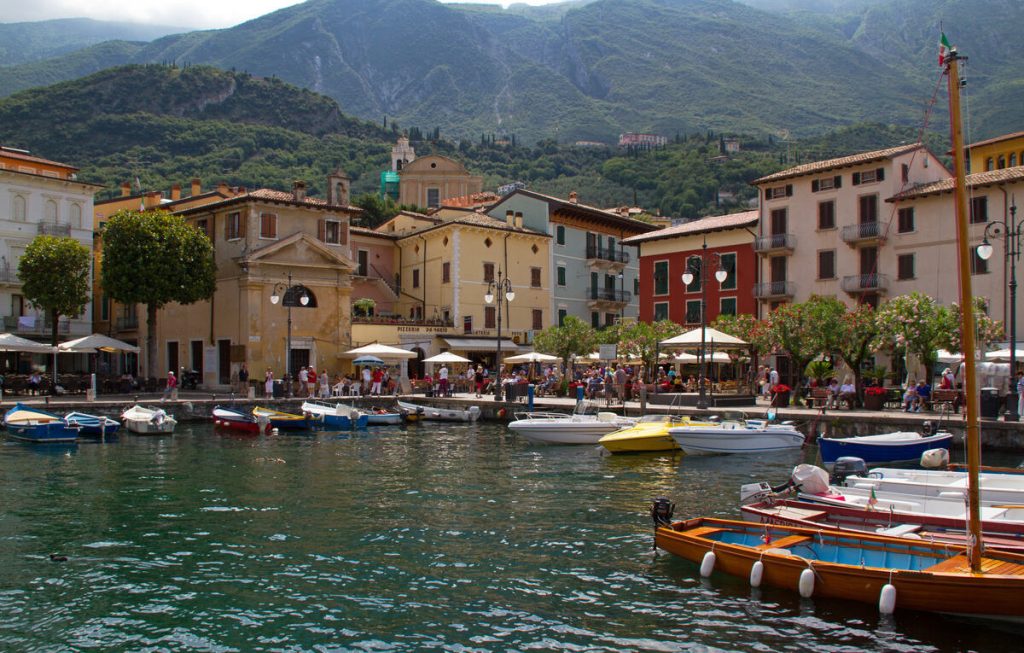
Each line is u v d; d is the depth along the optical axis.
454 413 45.69
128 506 21.36
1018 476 18.73
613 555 16.44
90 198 59.59
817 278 55.84
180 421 42.88
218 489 23.91
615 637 12.21
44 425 34.50
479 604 13.66
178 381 57.62
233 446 34.56
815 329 38.44
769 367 55.31
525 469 27.98
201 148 181.12
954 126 11.90
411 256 69.25
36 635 12.39
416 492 23.48
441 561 16.12
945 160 75.06
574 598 13.89
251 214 53.91
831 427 33.12
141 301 49.97
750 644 11.88
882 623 12.47
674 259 64.12
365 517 20.09
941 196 49.78
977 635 12.02
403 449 33.78
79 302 49.53
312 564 15.95
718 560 14.81
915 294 37.19
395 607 13.55
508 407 45.16
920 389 36.19
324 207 56.66
